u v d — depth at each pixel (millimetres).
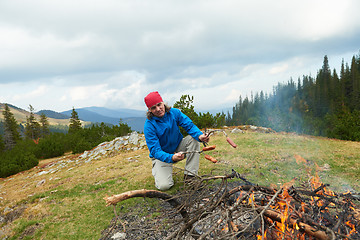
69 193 4512
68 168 9047
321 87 58500
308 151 5730
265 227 1632
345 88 60531
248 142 7363
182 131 10047
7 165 14195
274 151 5746
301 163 4574
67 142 22562
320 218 1649
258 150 5926
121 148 10297
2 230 3299
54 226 3086
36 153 19172
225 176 1932
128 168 5832
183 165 4895
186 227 1646
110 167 6344
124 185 4355
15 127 53344
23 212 3889
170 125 3182
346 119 20391
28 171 12648
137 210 3086
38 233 2955
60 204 3896
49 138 23406
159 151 2773
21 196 5102
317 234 1291
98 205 3570
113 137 18453
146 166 5719
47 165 12695
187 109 11750
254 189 1954
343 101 54219
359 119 20156
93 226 2898
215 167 4523
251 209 1504
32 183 7055
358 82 56469
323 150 5840
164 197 1746
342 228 1566
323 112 50156
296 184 3348
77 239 2646
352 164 4375
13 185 8148
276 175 3908
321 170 4137
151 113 3045
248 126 13812
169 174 3494
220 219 1504
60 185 5449
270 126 26250
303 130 20453
